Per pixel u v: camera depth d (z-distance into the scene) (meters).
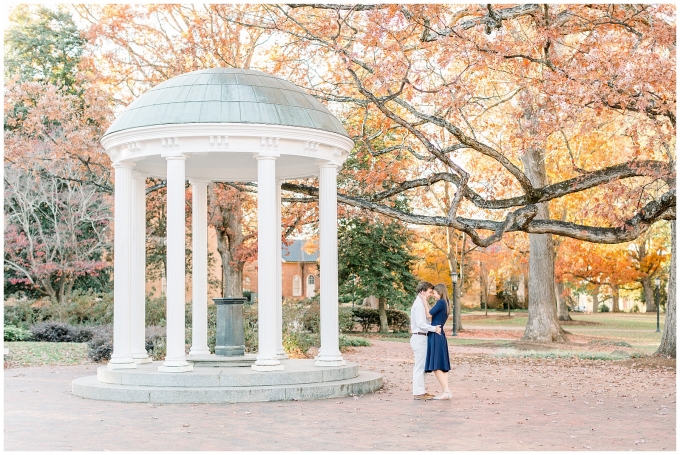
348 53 16.80
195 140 13.97
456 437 9.55
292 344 22.66
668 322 22.80
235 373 13.57
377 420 10.97
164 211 36.19
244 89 14.55
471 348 28.36
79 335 26.28
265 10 22.39
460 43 15.41
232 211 27.16
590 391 14.89
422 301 13.63
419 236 39.66
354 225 36.34
